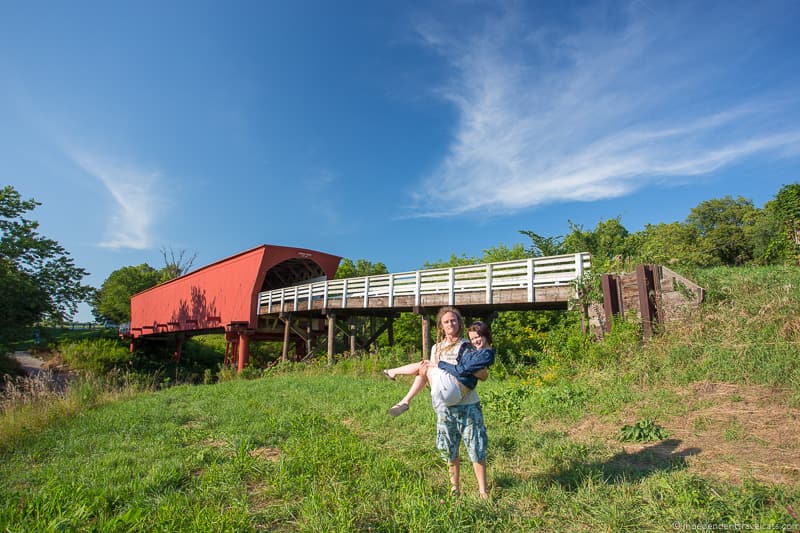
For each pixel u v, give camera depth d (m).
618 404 6.23
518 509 3.32
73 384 10.60
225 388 11.98
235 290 24.98
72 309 25.77
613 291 9.47
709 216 48.53
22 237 23.64
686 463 4.03
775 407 5.07
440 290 13.62
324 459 4.48
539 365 10.10
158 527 3.03
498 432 5.51
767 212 34.75
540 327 16.45
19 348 33.97
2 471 4.99
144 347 39.28
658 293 8.66
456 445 3.57
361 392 9.53
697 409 5.53
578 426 5.76
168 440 5.98
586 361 8.72
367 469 4.19
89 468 4.78
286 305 20.83
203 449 5.42
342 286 17.23
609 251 20.09
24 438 6.55
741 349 6.66
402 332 24.17
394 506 3.29
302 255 24.09
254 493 3.91
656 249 16.44
